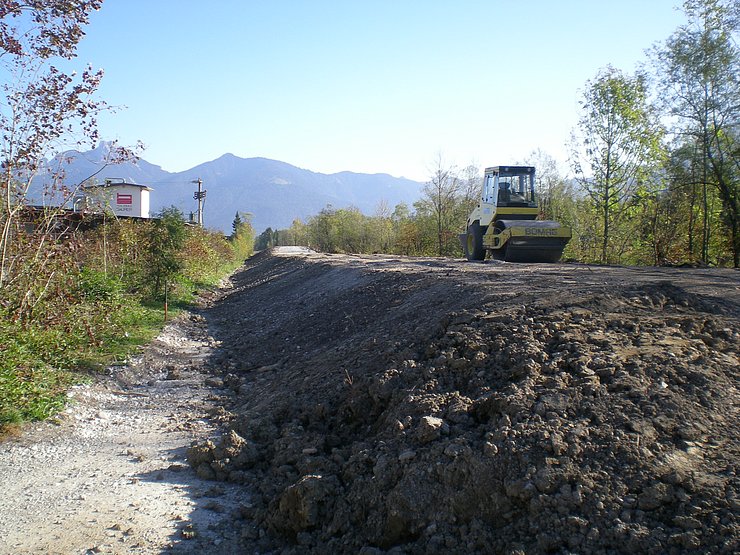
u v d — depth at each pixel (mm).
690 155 23594
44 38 9062
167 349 12852
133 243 18203
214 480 6250
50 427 7504
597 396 5121
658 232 26875
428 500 4633
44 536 4941
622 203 27906
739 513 3750
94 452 6934
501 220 20828
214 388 10086
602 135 27312
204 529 5234
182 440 7402
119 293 14438
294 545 5020
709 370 5273
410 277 13523
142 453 6922
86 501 5605
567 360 5867
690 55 23078
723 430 4535
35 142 9398
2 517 5238
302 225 101000
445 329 7602
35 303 10219
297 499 5133
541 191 38062
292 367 9836
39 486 5895
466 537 4316
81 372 10008
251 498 5773
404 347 7672
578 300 7543
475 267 15734
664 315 6828
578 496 4168
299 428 6883
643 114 26484
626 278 10688
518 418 5027
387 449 5355
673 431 4590
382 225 65000
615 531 3900
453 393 5910
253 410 7895
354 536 4770
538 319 7020
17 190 9797
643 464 4297
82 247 14328
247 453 6488
